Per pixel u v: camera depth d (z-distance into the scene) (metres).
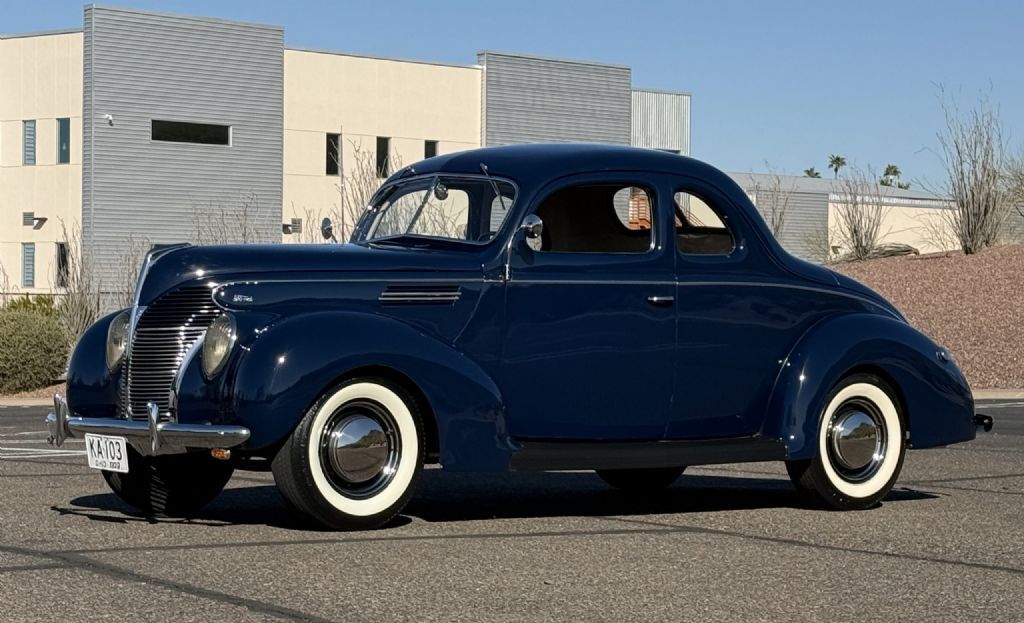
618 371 8.80
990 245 33.88
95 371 8.60
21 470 11.23
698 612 5.91
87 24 47.53
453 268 8.42
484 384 8.17
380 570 6.73
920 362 9.51
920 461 12.44
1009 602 6.18
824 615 5.89
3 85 50.09
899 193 78.88
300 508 7.85
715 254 9.21
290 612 5.80
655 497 9.93
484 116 54.88
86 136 47.72
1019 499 9.80
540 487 10.48
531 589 6.33
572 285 8.68
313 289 8.10
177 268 8.17
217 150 49.59
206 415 7.84
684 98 61.44
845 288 9.66
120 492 8.76
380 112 52.78
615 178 8.94
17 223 50.00
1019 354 25.84
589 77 57.53
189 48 49.00
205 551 7.21
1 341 26.02
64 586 6.25
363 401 7.94
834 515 8.95
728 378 9.16
